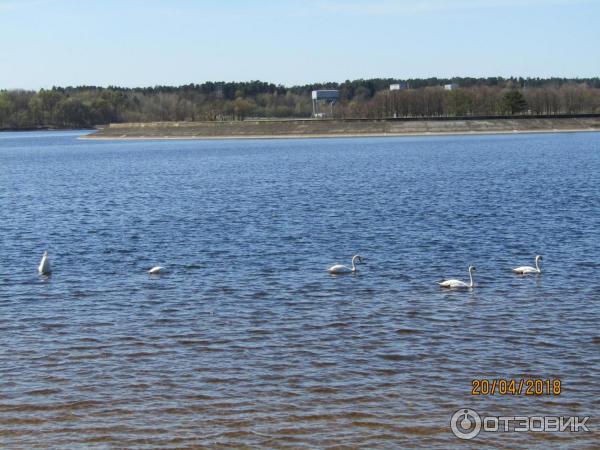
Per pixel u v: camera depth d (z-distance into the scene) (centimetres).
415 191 8388
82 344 3042
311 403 2469
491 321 3294
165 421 2350
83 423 2339
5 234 5794
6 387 2602
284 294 3800
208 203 7688
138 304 3641
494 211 6544
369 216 6431
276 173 11594
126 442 2222
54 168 14050
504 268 4334
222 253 4881
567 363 2791
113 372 2738
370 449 2177
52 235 5722
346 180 10069
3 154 19800
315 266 4450
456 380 2648
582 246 4891
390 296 3741
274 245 5141
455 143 19288
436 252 4822
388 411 2412
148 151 19650
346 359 2852
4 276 4294
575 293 3741
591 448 2192
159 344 3038
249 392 2555
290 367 2775
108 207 7500
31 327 3269
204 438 2242
